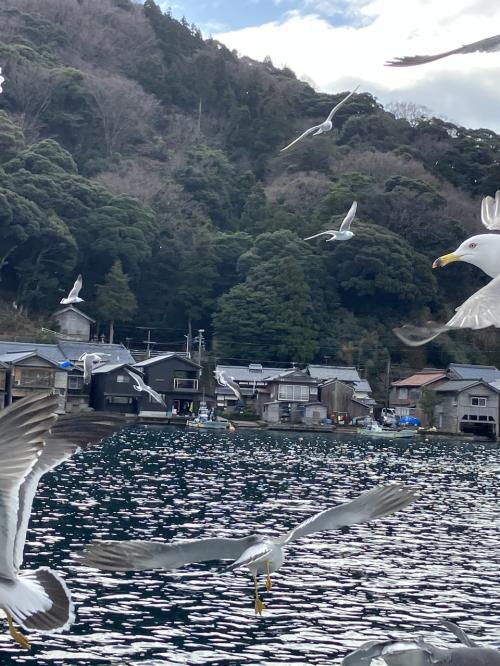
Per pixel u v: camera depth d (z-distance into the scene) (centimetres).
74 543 2330
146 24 12794
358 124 11131
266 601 1864
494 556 2442
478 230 9194
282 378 7519
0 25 10950
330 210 8938
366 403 7700
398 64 597
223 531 2631
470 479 4394
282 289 7969
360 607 1859
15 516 358
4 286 7962
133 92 10756
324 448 5819
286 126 11169
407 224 8862
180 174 9662
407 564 2294
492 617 1823
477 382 7594
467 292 8819
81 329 7744
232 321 7888
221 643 1593
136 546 477
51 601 402
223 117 11981
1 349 6844
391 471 4584
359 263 8238
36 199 7862
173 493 3362
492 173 10325
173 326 8362
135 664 1471
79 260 8094
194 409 7425
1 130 8538
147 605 1791
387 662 581
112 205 8269
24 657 1480
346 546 2488
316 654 1559
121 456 4609
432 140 10944
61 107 9806
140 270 8388
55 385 6650
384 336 8362
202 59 12438
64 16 12006
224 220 9569
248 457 4919
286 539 511
